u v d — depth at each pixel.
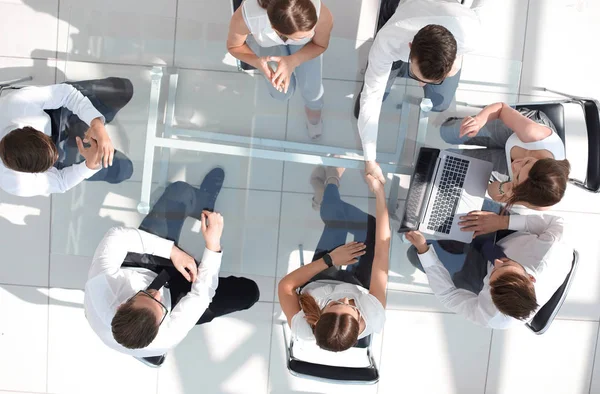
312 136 1.99
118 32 1.90
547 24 2.62
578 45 2.64
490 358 2.68
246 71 1.93
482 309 1.94
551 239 1.93
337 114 1.97
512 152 1.96
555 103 2.12
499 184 1.99
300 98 1.95
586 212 2.66
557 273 1.89
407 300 2.65
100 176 1.96
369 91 1.85
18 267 2.54
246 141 1.97
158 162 1.98
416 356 2.66
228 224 2.03
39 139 1.70
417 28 1.68
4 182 1.87
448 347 2.67
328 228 2.05
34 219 2.53
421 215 2.02
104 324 1.86
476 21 1.73
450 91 1.99
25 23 2.47
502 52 2.62
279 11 1.46
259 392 2.65
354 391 2.66
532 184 1.72
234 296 2.15
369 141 1.90
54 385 2.59
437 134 2.03
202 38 1.93
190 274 2.04
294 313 1.91
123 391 2.61
